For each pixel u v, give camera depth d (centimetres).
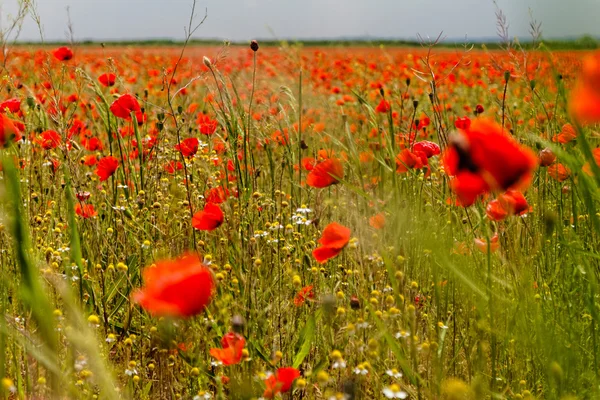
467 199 155
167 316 222
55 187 401
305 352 237
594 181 178
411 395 223
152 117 673
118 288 322
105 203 411
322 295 288
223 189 341
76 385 224
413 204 278
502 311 215
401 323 233
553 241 311
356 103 898
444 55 1130
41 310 132
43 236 350
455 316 265
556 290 272
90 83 410
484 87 943
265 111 451
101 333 274
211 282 158
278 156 469
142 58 1459
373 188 293
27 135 427
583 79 121
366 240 249
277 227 332
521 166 142
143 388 257
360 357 226
